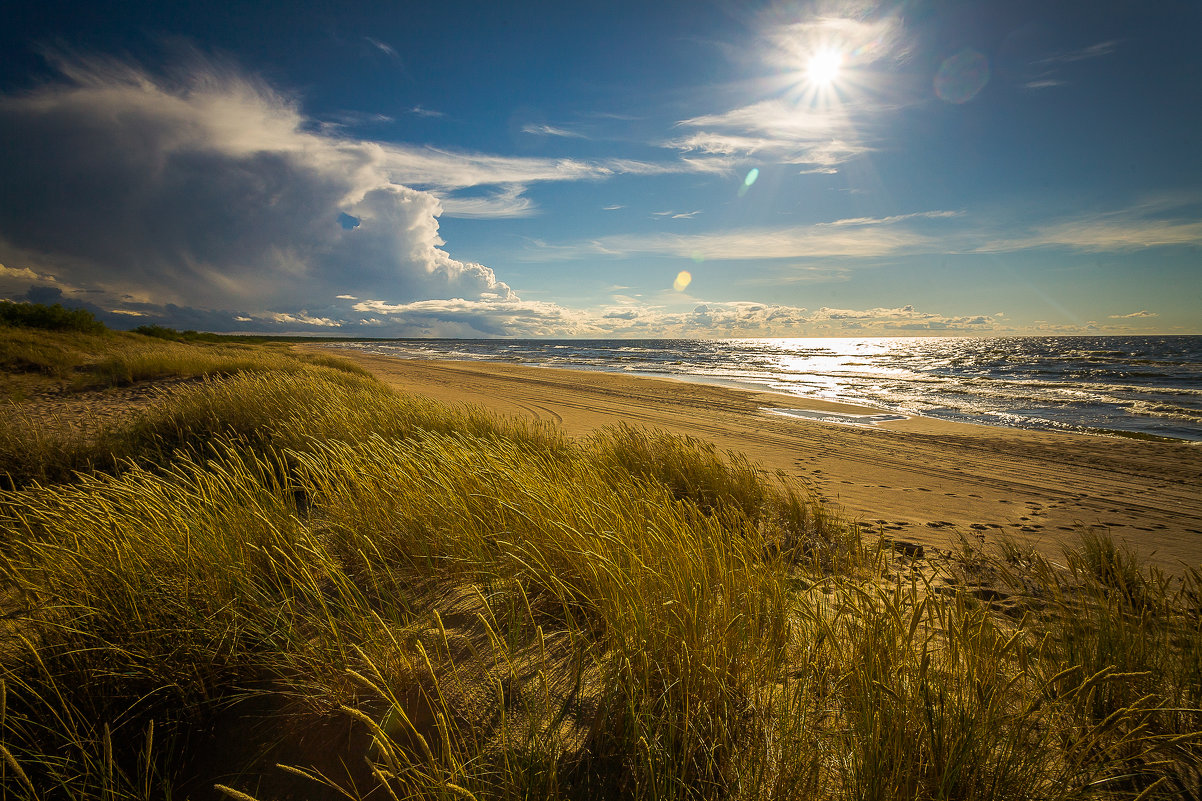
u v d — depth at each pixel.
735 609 2.18
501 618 2.35
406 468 3.83
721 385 25.31
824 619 2.07
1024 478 8.66
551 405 16.42
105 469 5.18
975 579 3.89
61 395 11.34
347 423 6.12
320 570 2.62
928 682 1.66
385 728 1.72
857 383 26.73
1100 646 2.17
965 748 1.46
